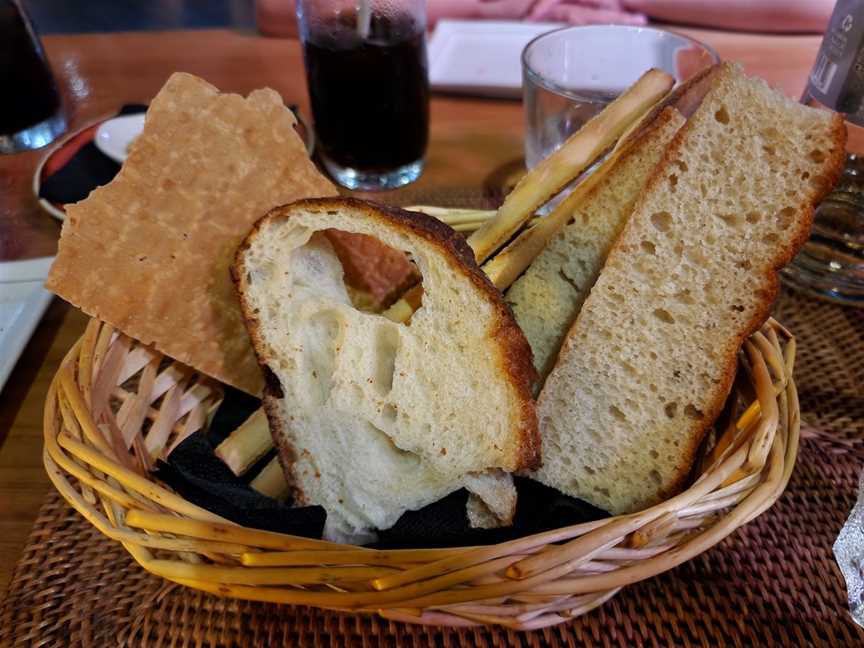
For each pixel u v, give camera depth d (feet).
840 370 0.81
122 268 0.66
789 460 0.55
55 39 1.54
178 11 2.46
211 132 0.68
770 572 0.61
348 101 1.00
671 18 1.66
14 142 1.19
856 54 0.74
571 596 0.50
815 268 0.90
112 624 0.58
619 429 0.63
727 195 0.55
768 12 1.53
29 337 0.81
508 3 1.67
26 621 0.58
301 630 0.57
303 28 0.98
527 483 0.67
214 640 0.57
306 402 0.64
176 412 0.73
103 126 1.11
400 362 0.60
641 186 0.62
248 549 0.48
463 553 0.45
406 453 0.64
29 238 1.01
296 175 0.71
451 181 1.13
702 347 0.59
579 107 0.93
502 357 0.56
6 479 0.70
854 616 0.57
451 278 0.55
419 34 0.99
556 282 0.68
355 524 0.64
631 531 0.47
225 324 0.71
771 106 0.53
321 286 0.65
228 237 0.70
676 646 0.56
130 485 0.51
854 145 0.79
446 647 0.57
